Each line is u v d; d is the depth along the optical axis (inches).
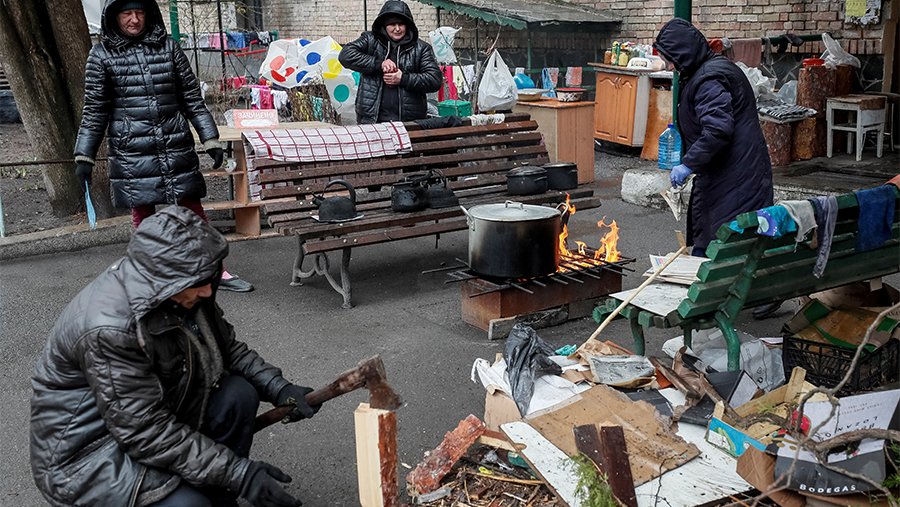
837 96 356.2
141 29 215.3
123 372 99.6
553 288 204.5
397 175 244.2
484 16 458.3
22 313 225.8
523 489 127.1
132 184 221.3
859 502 107.0
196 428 111.3
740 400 136.5
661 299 152.7
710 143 177.8
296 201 230.2
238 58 663.1
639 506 112.3
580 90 398.0
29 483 141.4
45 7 311.3
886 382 148.9
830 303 172.1
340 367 185.3
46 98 313.3
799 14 377.7
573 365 153.9
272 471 105.3
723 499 114.5
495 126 266.8
